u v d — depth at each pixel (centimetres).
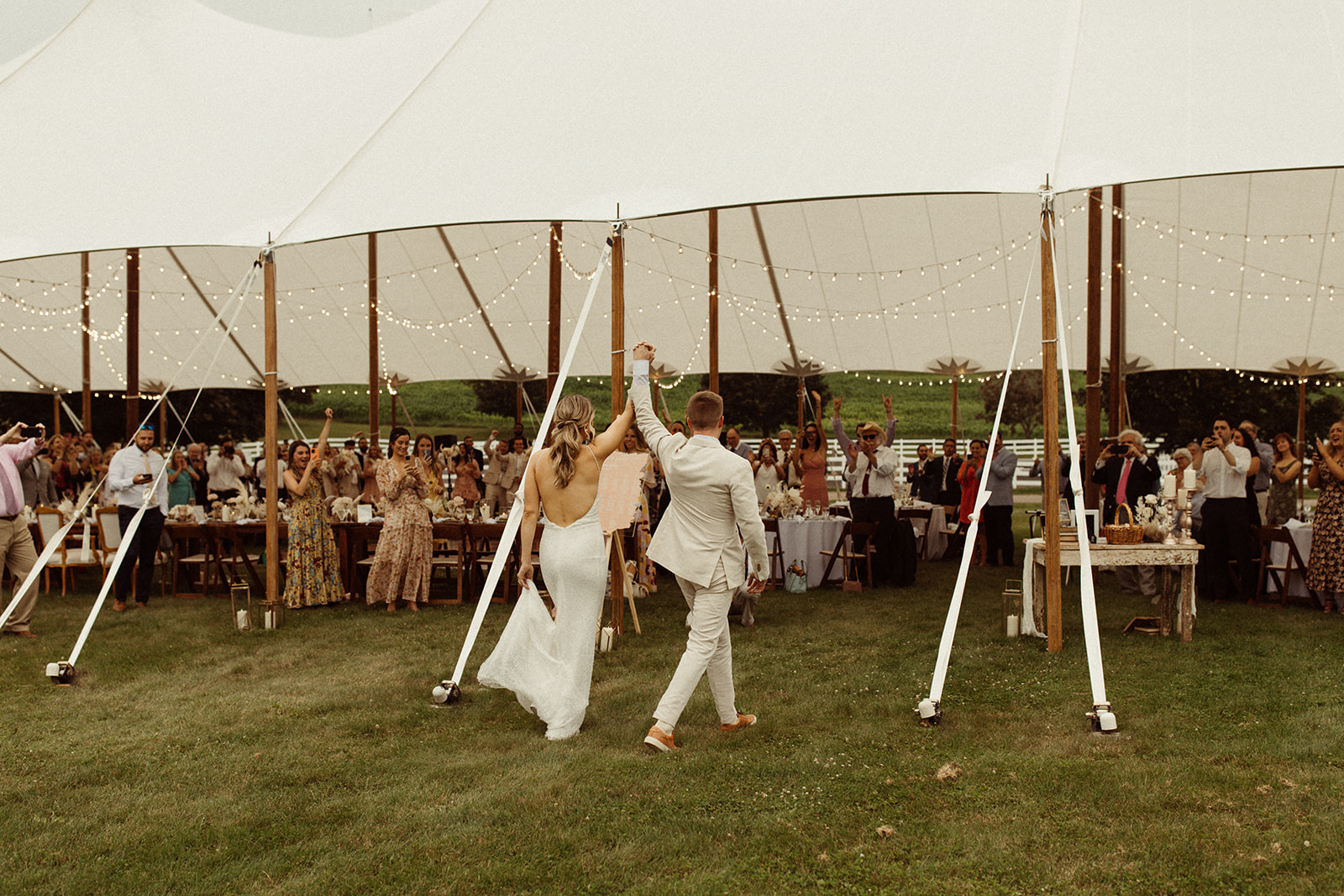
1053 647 570
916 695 484
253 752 414
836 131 612
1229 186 1043
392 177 673
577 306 1406
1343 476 681
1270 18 605
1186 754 388
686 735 426
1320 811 325
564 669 431
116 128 818
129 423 1122
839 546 857
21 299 1334
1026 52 632
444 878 292
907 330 1424
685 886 284
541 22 763
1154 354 1398
